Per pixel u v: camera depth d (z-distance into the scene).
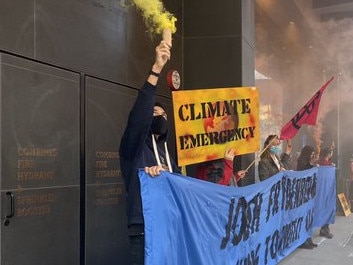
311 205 8.06
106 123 5.21
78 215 4.72
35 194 4.15
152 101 3.47
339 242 8.94
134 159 3.63
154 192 3.56
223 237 4.56
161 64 3.51
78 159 4.73
